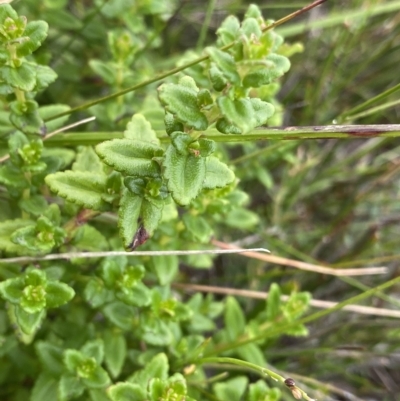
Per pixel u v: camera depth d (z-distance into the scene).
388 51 0.37
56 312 0.26
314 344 0.33
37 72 0.23
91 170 0.24
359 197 0.32
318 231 0.36
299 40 0.36
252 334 0.27
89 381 0.23
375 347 0.34
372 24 0.36
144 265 0.26
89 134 0.25
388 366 0.34
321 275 0.32
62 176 0.22
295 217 0.36
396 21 0.36
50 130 0.25
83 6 0.35
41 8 0.30
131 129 0.22
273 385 0.29
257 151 0.28
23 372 0.26
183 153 0.20
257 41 0.19
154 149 0.21
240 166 0.31
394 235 0.38
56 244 0.23
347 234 0.36
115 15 0.30
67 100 0.31
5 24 0.22
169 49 0.38
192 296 0.29
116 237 0.26
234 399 0.26
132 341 0.27
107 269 0.24
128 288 0.24
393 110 0.37
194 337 0.26
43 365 0.24
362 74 0.38
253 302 0.33
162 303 0.25
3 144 0.25
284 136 0.22
